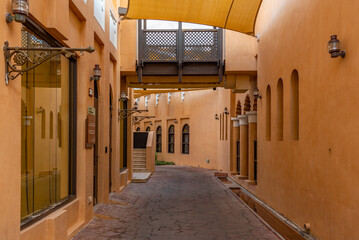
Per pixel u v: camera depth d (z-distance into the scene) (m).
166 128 26.19
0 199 3.22
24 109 4.32
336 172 4.77
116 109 10.02
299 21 6.36
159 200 9.59
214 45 11.73
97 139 8.16
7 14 3.31
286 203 7.15
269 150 8.62
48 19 4.44
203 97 21.66
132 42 11.70
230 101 15.87
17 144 3.58
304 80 6.09
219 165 19.08
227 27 10.05
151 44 11.71
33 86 4.59
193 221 7.07
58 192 5.57
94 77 6.50
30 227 4.11
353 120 4.30
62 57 5.75
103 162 8.23
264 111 9.22
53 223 4.59
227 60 11.64
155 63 11.80
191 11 8.98
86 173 6.26
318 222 5.41
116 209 7.94
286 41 7.18
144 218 7.29
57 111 5.54
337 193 4.73
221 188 12.22
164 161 25.39
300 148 6.27
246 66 11.63
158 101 27.80
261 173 9.59
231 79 12.29
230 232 6.20
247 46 11.65
